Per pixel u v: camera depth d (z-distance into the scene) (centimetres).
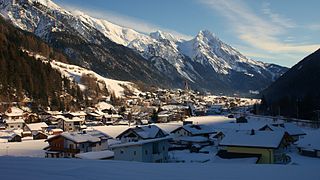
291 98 13288
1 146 6006
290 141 5556
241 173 1470
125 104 16025
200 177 1370
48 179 1284
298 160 4450
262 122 10231
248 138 4181
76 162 1744
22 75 12325
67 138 5088
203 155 5106
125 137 5425
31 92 12000
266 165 1739
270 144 3981
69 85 14412
